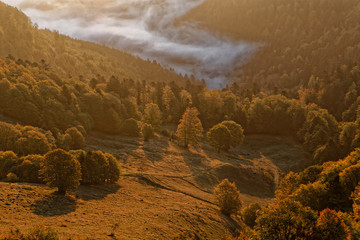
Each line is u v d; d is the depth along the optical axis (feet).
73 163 149.69
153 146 366.43
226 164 313.53
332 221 68.95
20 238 67.72
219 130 382.83
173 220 139.74
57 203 131.23
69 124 385.91
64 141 303.68
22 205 118.01
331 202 119.34
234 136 411.75
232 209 193.16
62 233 89.71
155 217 137.49
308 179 164.14
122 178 227.40
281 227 71.15
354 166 119.44
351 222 75.00
